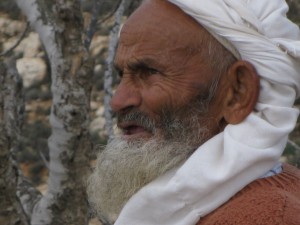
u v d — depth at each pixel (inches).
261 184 153.3
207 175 151.3
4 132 297.6
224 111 158.6
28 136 1018.1
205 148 154.6
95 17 401.4
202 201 152.7
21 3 321.7
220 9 156.3
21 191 326.3
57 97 314.2
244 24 156.6
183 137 160.7
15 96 306.8
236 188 151.6
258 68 156.3
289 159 437.7
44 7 315.0
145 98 161.3
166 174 161.3
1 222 297.7
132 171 162.9
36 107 1138.0
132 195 164.6
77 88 314.7
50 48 313.3
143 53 160.1
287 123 155.3
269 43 156.1
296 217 145.3
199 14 156.0
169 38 158.9
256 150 151.0
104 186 168.4
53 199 316.2
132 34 162.1
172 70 159.2
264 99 156.6
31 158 992.2
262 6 160.2
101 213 174.2
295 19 476.1
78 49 314.7
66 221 316.2
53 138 317.4
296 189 157.8
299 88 161.3
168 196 153.8
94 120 976.9
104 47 1068.5
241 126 154.7
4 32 1158.3
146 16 161.3
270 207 146.0
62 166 315.3
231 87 158.2
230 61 158.4
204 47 158.2
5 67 307.3
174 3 158.2
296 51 156.6
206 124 160.4
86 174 318.0
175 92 159.5
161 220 156.2
